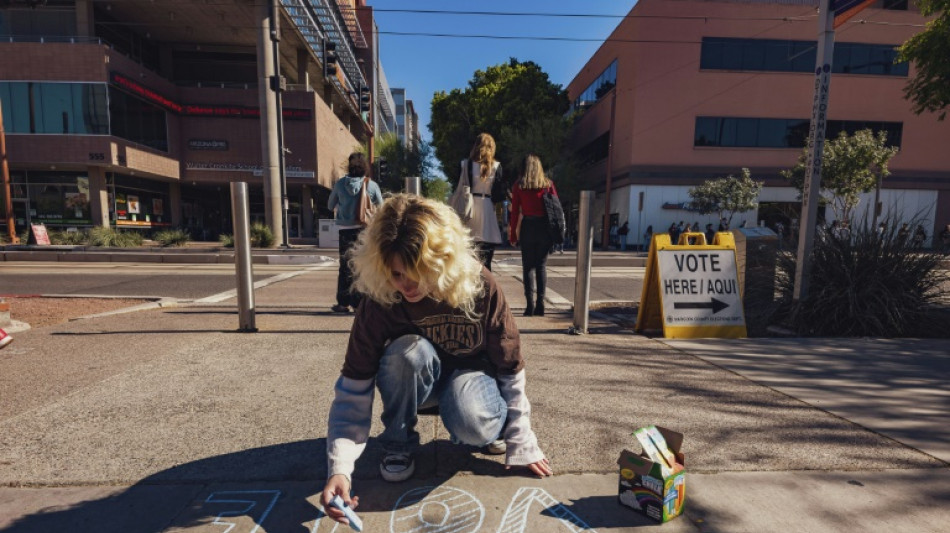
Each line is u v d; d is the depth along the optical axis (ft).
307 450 5.93
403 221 3.99
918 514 4.68
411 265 3.88
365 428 4.89
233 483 5.19
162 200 83.30
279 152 60.49
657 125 73.77
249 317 12.28
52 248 46.98
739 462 5.73
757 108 73.77
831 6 12.62
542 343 11.51
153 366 9.26
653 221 75.31
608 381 8.68
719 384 8.57
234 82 92.22
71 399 7.50
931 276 13.93
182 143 80.84
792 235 15.40
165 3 70.90
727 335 12.57
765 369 9.52
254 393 7.86
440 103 105.19
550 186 14.44
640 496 4.66
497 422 5.16
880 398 7.93
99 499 4.86
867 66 73.87
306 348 10.70
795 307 13.61
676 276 12.79
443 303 4.68
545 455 5.87
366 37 147.43
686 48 72.54
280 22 73.00
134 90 69.46
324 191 97.66
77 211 70.54
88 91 64.90
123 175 73.61
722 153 74.43
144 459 5.66
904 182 75.56
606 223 77.87
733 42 72.54
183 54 89.71
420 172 106.52
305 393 7.88
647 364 9.80
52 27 69.82
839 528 4.46
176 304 17.20
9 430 6.39
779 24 72.13
